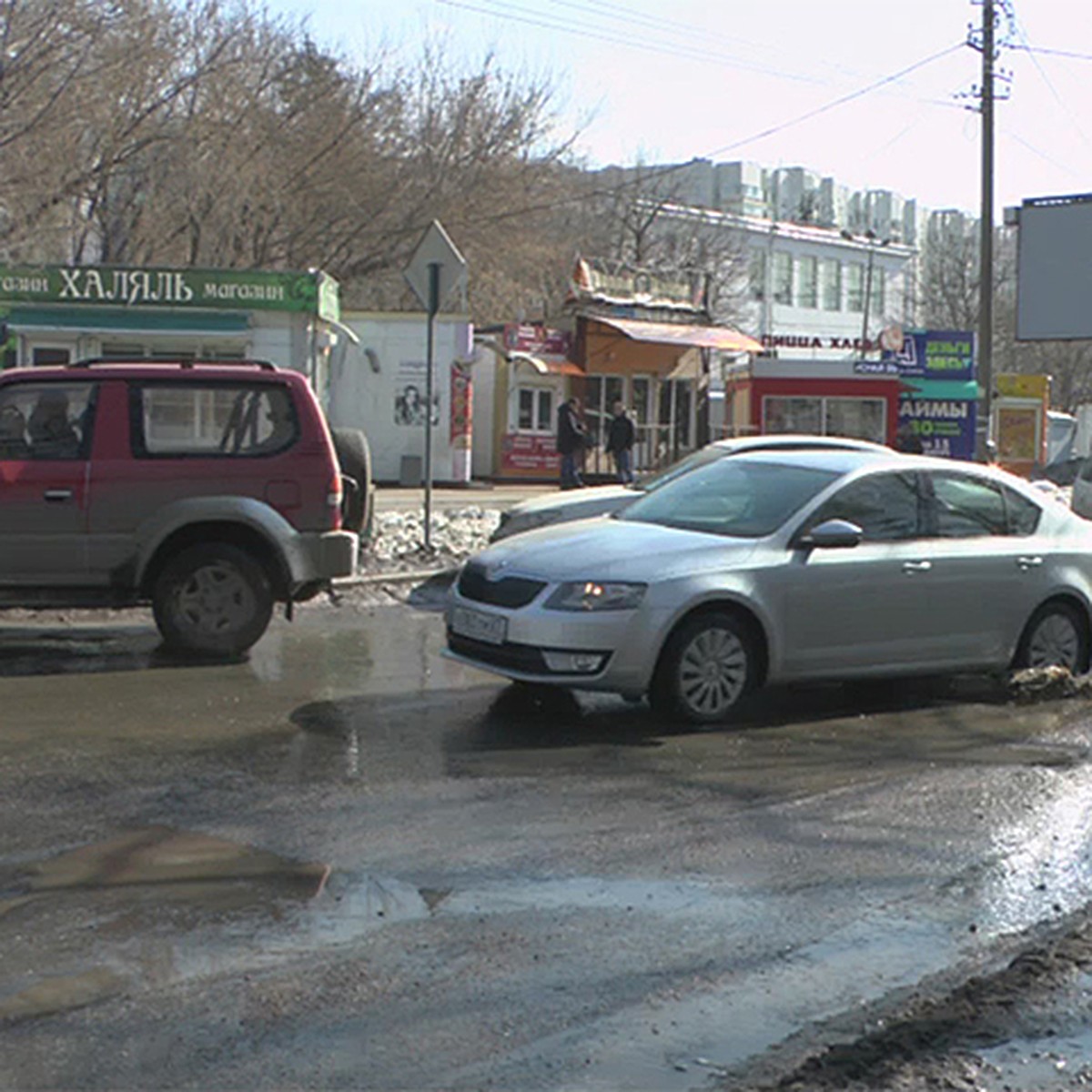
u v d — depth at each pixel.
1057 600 9.45
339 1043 3.95
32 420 9.91
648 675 7.93
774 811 6.41
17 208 24.75
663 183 54.03
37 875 5.33
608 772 7.06
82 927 4.80
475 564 8.48
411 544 15.29
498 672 8.13
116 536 9.87
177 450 9.99
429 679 9.43
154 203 30.91
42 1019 4.08
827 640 8.43
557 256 41.06
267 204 33.16
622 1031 4.07
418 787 6.68
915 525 8.88
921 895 5.31
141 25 26.11
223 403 10.07
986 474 9.34
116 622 11.77
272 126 33.56
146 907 5.01
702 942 4.78
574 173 43.12
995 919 5.08
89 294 23.75
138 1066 3.80
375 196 35.59
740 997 4.33
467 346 29.75
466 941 4.74
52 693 8.81
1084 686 9.31
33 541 9.81
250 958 4.55
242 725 7.94
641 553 8.09
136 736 7.64
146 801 6.36
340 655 10.32
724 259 54.50
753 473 9.01
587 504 12.27
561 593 7.94
